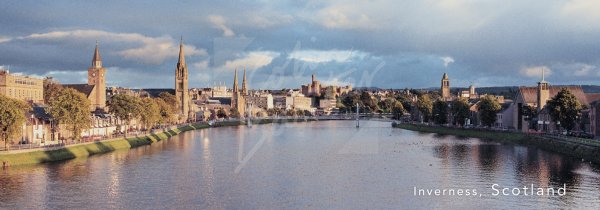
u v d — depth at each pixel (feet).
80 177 422.00
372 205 339.57
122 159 536.01
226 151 634.02
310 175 448.24
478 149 645.51
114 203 340.59
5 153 464.65
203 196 363.56
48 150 509.35
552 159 530.68
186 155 583.99
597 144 527.40
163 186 394.93
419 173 454.81
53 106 555.28
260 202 347.56
